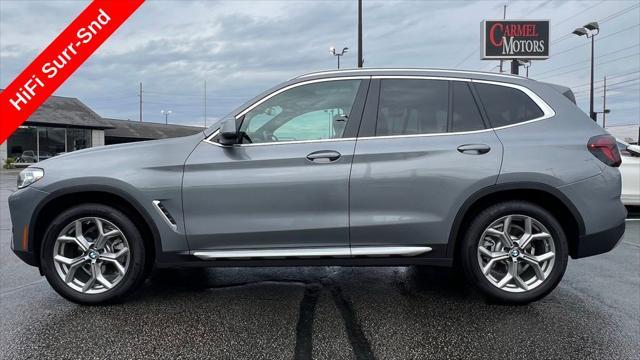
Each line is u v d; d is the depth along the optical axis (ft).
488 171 11.94
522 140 12.23
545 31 75.46
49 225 12.40
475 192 11.95
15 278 15.39
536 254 12.53
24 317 11.98
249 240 12.22
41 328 11.28
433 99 12.65
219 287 14.37
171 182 12.16
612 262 17.26
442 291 13.94
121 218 12.33
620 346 10.27
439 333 10.96
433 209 12.01
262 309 12.48
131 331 11.10
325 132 12.50
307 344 10.43
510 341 10.53
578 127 12.53
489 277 12.37
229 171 12.17
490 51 75.87
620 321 11.61
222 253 12.22
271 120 12.68
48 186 12.20
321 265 12.34
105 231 12.50
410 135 12.33
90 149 13.01
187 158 12.29
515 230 12.50
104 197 12.66
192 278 15.34
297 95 12.77
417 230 12.05
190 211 12.18
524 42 75.51
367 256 12.19
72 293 12.48
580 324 11.43
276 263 12.32
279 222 12.13
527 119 12.58
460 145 12.14
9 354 9.96
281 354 9.96
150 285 14.57
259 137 12.57
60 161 12.57
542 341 10.53
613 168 12.37
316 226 12.09
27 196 12.30
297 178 12.03
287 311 12.34
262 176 12.09
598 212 12.10
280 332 11.03
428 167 11.97
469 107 12.59
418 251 12.10
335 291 13.96
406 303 12.92
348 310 12.41
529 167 11.94
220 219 12.17
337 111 12.61
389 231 12.07
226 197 12.12
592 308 12.48
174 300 13.19
